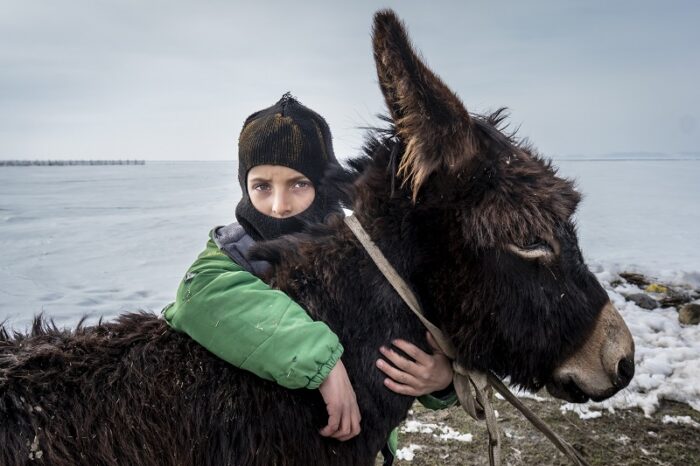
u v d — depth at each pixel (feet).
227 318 4.75
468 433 10.81
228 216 43.47
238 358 4.69
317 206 6.23
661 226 36.63
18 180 112.27
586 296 5.17
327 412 4.86
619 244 30.14
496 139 5.34
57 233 33.73
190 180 115.75
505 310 4.89
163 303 18.35
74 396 4.67
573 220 5.48
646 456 10.12
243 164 6.23
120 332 5.35
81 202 56.39
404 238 5.12
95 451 4.47
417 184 4.83
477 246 4.85
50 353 4.97
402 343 5.09
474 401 5.87
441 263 5.01
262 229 6.07
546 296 4.94
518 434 10.78
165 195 68.08
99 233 33.96
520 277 4.89
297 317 4.80
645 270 23.29
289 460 4.75
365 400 5.04
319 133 6.36
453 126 4.80
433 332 5.09
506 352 5.09
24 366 4.84
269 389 4.86
